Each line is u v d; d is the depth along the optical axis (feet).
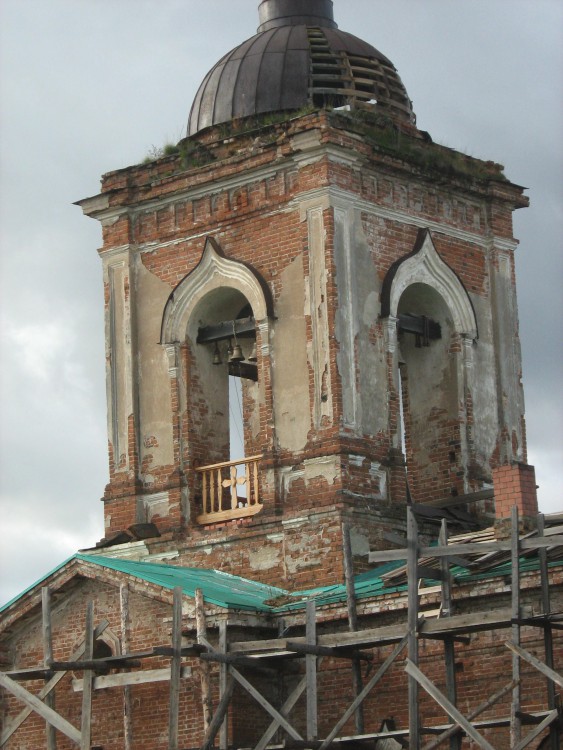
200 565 121.80
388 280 122.31
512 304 129.49
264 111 127.65
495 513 115.24
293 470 119.44
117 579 113.80
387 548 118.11
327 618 109.09
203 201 126.93
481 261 129.08
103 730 115.14
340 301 119.65
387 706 108.06
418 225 125.59
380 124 125.08
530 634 103.19
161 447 126.00
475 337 126.93
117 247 129.80
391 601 107.04
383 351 121.39
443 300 126.31
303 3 133.90
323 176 120.47
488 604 104.37
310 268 120.37
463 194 128.57
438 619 95.66
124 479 126.62
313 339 119.55
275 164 123.03
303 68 128.16
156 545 123.54
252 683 110.73
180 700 111.55
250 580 119.24
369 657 103.60
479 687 104.73
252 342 131.34
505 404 127.34
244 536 120.06
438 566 106.01
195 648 103.30
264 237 123.44
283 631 110.32
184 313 126.62
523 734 102.53
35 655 118.73
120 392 128.16
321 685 110.32
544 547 96.68
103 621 112.47
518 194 131.03
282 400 120.78
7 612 118.11
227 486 123.34
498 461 126.52
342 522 116.16
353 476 117.60
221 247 125.49
